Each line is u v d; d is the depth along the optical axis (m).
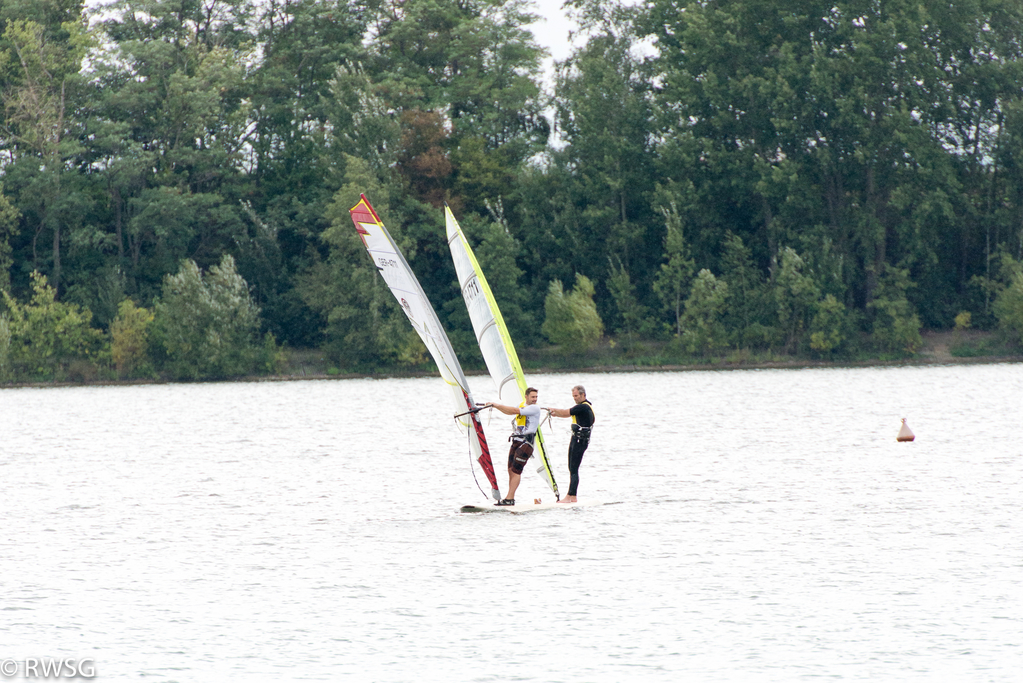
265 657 45.03
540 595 53.53
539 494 84.25
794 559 59.66
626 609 50.97
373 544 65.56
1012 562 57.84
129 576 58.38
